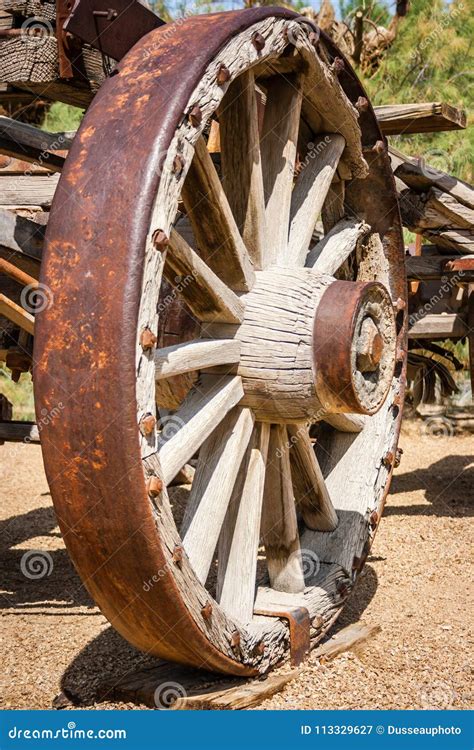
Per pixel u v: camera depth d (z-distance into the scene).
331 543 4.55
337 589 4.36
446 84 13.38
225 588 3.85
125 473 2.92
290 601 4.09
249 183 3.85
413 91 13.41
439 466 9.28
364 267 4.99
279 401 3.76
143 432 2.95
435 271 7.20
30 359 5.35
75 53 3.78
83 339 2.95
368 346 3.74
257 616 3.92
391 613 4.78
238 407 3.82
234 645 3.45
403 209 6.84
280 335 3.73
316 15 13.58
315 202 4.33
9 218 4.34
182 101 3.11
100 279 2.96
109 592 3.15
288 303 3.78
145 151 3.04
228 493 3.69
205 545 3.56
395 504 7.56
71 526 3.07
